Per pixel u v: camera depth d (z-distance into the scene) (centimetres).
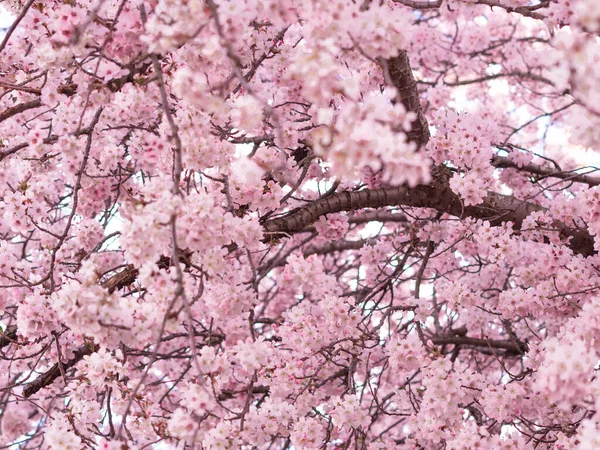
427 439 419
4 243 372
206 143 309
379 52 247
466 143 402
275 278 711
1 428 519
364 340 385
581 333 308
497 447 335
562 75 234
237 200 359
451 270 516
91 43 285
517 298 405
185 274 275
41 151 350
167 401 568
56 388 451
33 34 346
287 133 386
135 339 263
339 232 443
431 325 693
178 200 243
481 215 468
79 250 414
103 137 380
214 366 294
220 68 314
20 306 334
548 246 429
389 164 221
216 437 298
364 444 434
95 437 343
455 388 352
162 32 247
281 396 385
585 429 254
